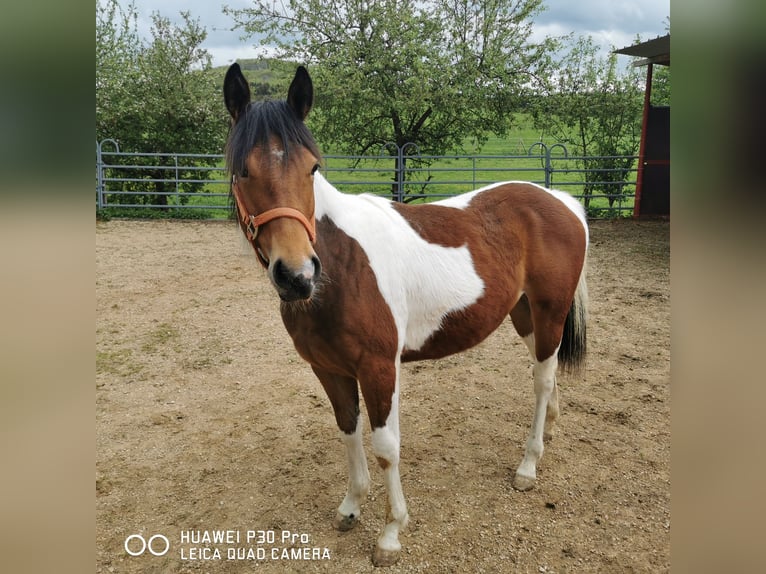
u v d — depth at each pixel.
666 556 2.27
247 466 3.00
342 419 2.39
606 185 11.32
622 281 6.39
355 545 2.41
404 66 11.26
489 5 10.93
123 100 11.16
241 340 4.80
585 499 2.64
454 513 2.56
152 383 3.98
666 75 10.67
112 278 6.61
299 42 11.49
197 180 10.81
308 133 1.91
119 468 2.97
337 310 2.07
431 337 2.41
